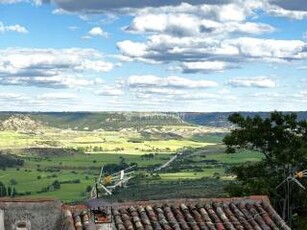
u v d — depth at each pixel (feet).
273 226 59.62
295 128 124.98
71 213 55.93
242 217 60.39
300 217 114.42
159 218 58.70
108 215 54.90
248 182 116.37
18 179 577.84
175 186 252.83
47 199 55.31
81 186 501.56
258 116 127.44
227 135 128.47
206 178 337.11
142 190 205.16
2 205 53.83
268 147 124.88
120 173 60.85
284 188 115.55
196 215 59.77
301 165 119.85
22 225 53.98
